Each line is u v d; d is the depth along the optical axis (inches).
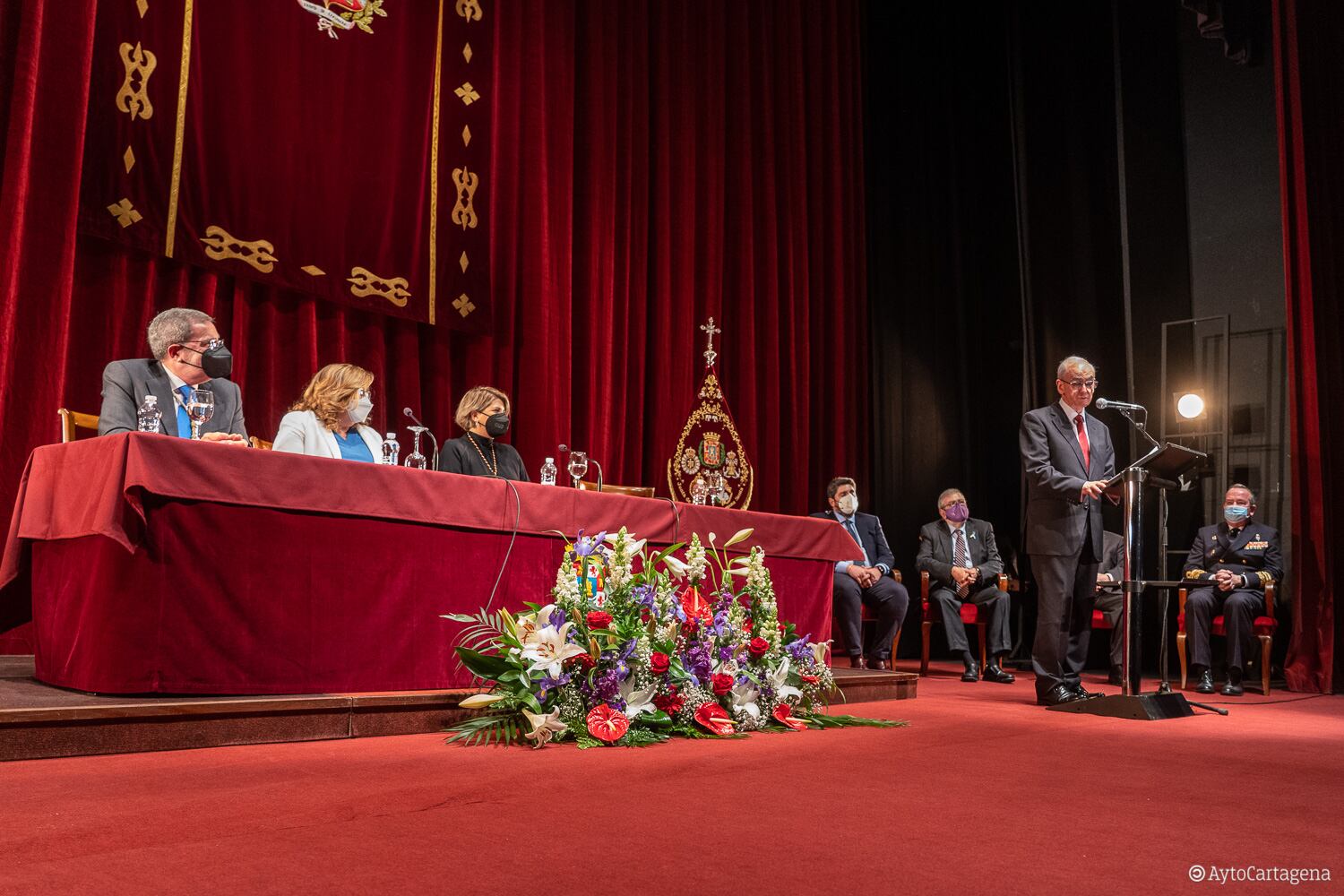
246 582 113.7
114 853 62.6
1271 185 290.8
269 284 210.2
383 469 123.3
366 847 65.2
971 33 348.8
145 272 193.9
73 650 112.1
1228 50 287.6
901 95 353.1
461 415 174.4
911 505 335.6
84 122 184.4
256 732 108.6
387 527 125.3
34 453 123.3
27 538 122.6
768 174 316.5
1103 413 312.3
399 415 231.1
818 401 323.9
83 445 112.4
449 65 245.8
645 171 287.4
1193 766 112.3
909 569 332.5
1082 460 185.9
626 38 286.8
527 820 74.2
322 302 221.5
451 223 242.2
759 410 311.0
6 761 93.7
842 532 183.6
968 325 343.3
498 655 120.2
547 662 113.7
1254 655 268.7
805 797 86.3
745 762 105.2
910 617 330.0
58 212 180.4
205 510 111.3
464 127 247.0
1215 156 301.4
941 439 339.6
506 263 253.4
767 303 312.7
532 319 255.0
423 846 65.8
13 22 179.2
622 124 284.5
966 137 348.2
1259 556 243.8
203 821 71.3
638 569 146.7
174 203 196.7
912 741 126.3
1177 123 308.8
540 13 263.6
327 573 120.0
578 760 103.5
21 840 65.1
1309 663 245.9
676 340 291.3
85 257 188.7
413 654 126.6
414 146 236.7
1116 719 159.5
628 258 280.7
